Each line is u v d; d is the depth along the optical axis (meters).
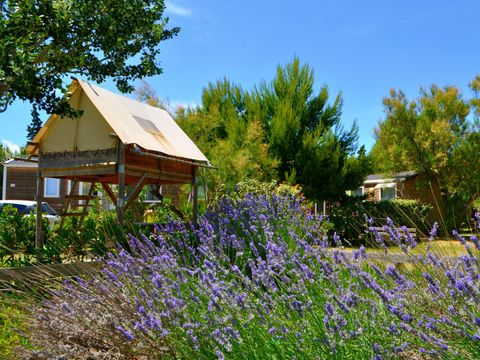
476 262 2.67
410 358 2.57
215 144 17.77
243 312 2.84
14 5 8.84
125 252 4.14
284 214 6.17
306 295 2.96
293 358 2.38
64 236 6.67
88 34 9.37
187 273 3.69
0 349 3.16
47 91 8.35
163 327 2.79
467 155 22.59
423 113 24.41
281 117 19.94
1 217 7.58
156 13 10.42
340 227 14.99
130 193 7.82
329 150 19.50
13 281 4.07
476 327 2.33
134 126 8.09
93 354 2.90
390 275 2.77
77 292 3.64
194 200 9.30
